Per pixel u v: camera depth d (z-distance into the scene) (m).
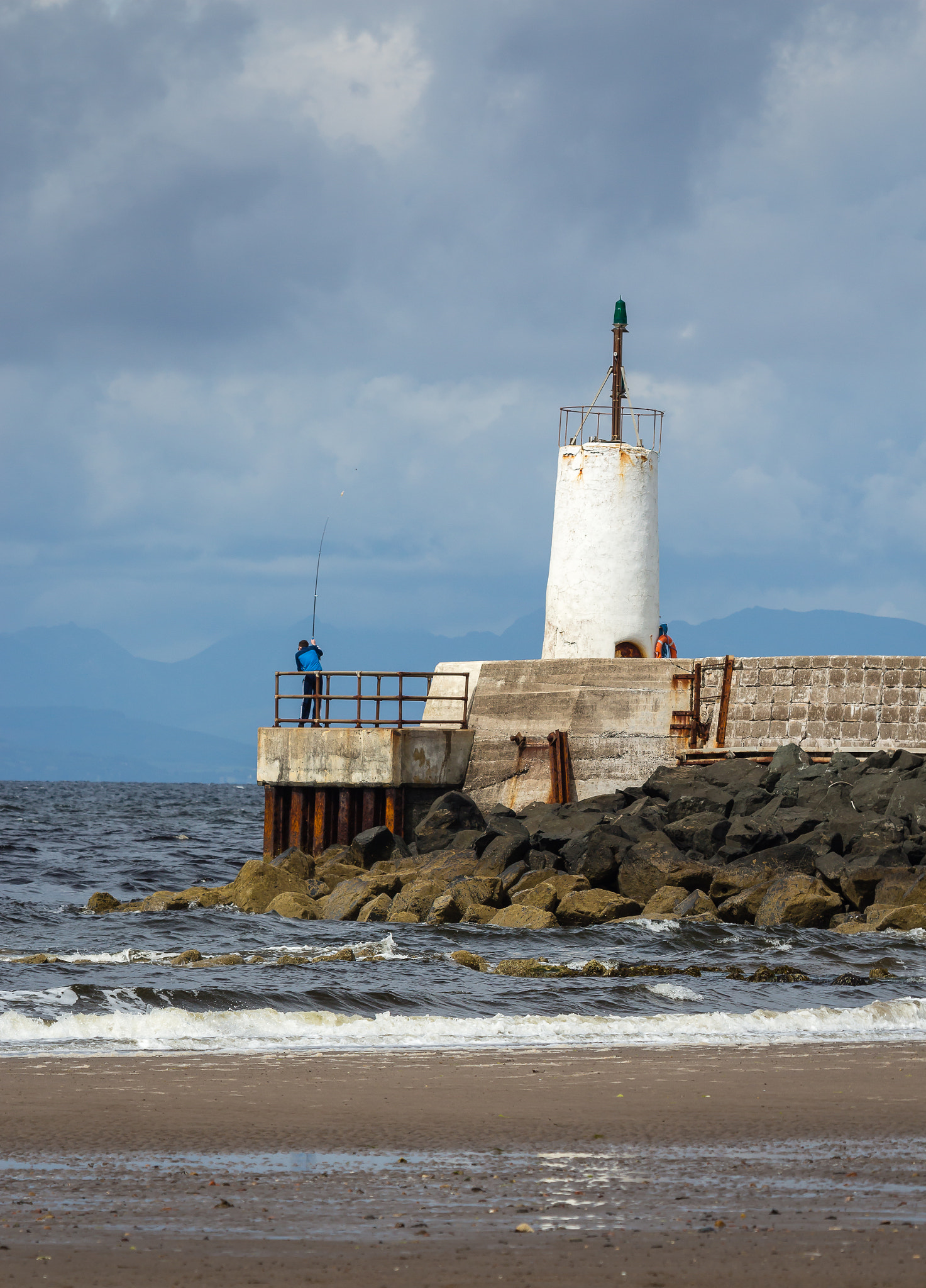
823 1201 25.92
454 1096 37.16
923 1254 22.12
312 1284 20.42
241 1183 27.33
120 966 63.31
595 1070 41.59
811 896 84.25
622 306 137.38
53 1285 20.25
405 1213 24.97
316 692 122.06
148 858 155.50
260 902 96.19
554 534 136.75
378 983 60.34
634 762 115.31
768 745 111.06
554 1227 23.94
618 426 136.50
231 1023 49.31
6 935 79.12
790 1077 40.81
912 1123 34.03
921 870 86.19
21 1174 27.95
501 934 80.75
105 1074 39.72
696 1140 31.86
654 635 134.25
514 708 119.62
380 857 111.75
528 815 112.50
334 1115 34.38
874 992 60.81
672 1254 22.14
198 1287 20.27
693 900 88.50
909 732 107.00
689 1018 51.97
